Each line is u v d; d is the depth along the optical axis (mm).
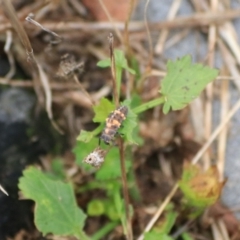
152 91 236
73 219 190
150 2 255
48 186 191
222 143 228
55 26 242
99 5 250
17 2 245
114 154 198
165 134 232
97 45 249
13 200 208
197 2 254
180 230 210
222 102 236
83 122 236
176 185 212
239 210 217
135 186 214
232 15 249
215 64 245
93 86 243
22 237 209
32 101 225
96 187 217
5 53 236
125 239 212
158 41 250
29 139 218
